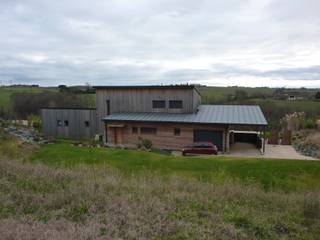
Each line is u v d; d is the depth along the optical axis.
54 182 7.45
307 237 4.83
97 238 4.27
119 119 26.16
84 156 17.50
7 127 23.92
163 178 9.75
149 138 25.94
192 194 6.94
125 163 15.75
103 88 28.98
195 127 24.34
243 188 8.01
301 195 7.57
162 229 4.81
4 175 7.76
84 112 29.67
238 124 22.97
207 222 5.24
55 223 4.79
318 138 26.52
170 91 26.98
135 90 28.09
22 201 5.88
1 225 4.45
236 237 4.68
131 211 5.52
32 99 48.34
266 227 5.11
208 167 14.83
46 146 21.02
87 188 6.75
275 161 16.06
